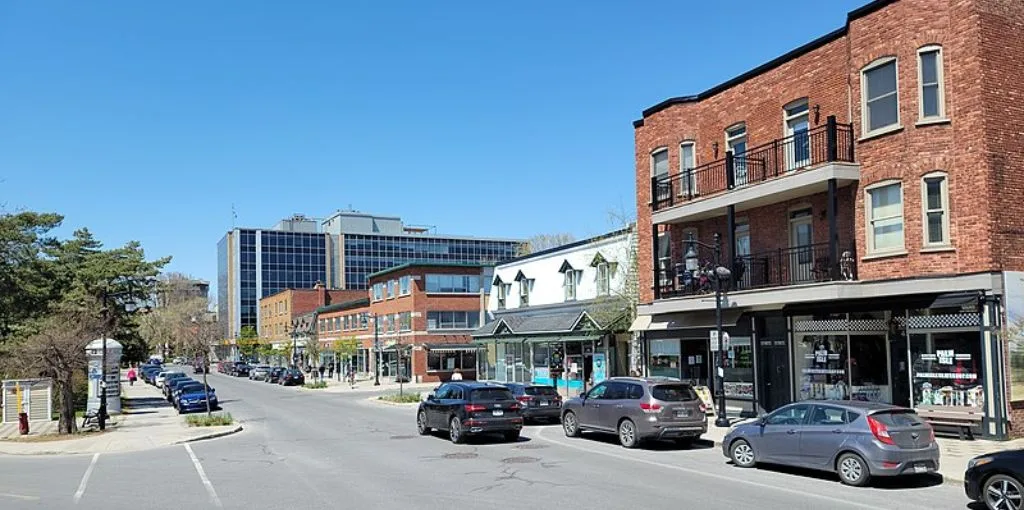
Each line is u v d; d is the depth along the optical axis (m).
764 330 25.03
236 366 91.38
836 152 21.61
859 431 14.12
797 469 16.14
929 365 20.11
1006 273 18.66
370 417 32.69
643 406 19.62
